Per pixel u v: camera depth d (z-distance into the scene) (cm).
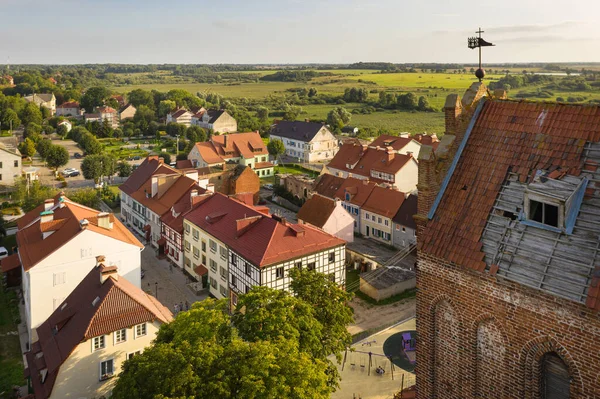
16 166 11012
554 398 1625
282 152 14638
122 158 14488
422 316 2033
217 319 3092
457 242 1870
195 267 6512
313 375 2531
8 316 5356
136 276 5444
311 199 7681
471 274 1806
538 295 1592
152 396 2484
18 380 4216
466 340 1853
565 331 1527
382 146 12425
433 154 2014
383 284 5925
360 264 6800
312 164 14638
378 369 4359
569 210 1602
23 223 6275
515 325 1673
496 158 1909
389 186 8331
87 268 5084
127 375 2752
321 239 5566
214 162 12781
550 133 1797
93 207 8844
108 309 3719
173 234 7044
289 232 5469
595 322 1446
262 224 5622
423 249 1981
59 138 18312
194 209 6750
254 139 13900
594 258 1509
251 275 5191
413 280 6153
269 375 2480
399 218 7506
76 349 3544
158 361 2642
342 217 7344
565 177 1667
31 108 19375
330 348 3588
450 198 1977
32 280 4784
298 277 3866
